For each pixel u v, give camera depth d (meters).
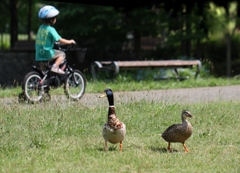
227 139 14.96
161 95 24.72
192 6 37.88
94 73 33.00
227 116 18.23
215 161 12.47
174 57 53.66
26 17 73.69
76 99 21.78
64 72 22.52
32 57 52.59
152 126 16.83
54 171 11.48
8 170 11.57
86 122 17.11
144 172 11.43
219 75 56.91
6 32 81.25
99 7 48.88
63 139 14.98
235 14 45.91
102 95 13.19
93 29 51.53
